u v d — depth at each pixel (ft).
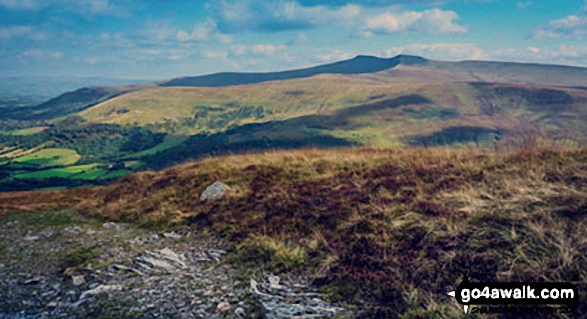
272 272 26.81
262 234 33.35
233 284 25.54
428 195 31.86
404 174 38.27
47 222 46.68
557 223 22.91
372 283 22.81
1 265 31.73
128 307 23.16
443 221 26.76
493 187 30.30
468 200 28.58
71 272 29.17
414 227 27.20
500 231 23.85
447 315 18.54
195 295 24.23
